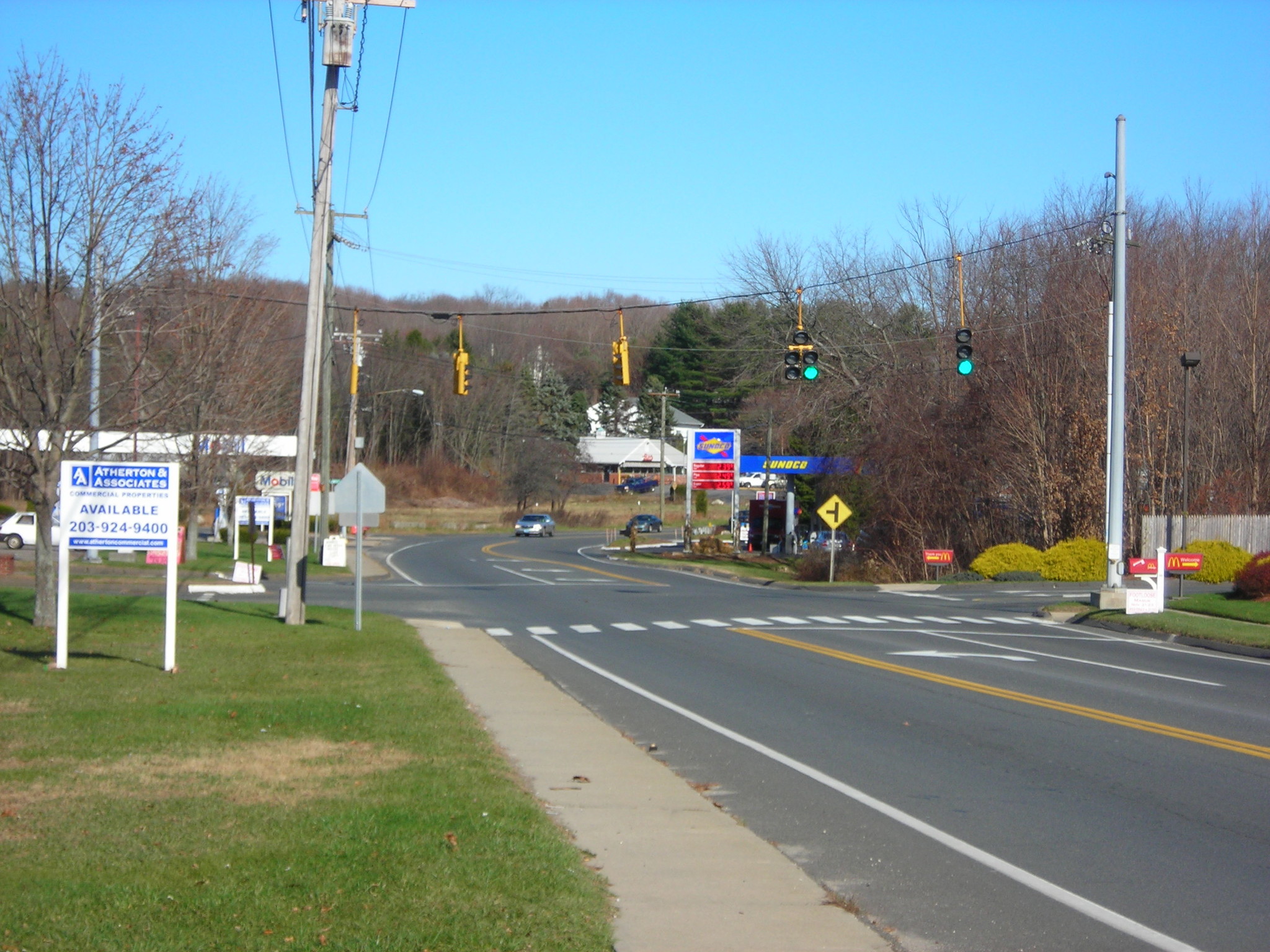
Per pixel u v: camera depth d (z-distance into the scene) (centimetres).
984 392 4275
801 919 597
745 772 974
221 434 2928
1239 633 2150
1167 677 1638
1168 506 4125
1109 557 2569
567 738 1091
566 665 1695
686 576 4206
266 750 921
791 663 1720
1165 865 715
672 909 606
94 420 1933
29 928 506
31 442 1723
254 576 3028
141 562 3797
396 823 703
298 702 1151
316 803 751
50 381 1708
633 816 801
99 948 487
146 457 2938
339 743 966
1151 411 4016
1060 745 1099
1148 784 938
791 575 4241
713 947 552
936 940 579
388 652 1611
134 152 1730
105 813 709
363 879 590
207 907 540
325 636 1777
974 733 1158
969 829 794
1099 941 580
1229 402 4462
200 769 841
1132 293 4044
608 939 545
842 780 943
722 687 1477
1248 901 646
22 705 1084
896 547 4247
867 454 4369
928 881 678
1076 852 740
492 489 10931
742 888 646
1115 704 1365
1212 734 1172
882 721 1227
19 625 1764
